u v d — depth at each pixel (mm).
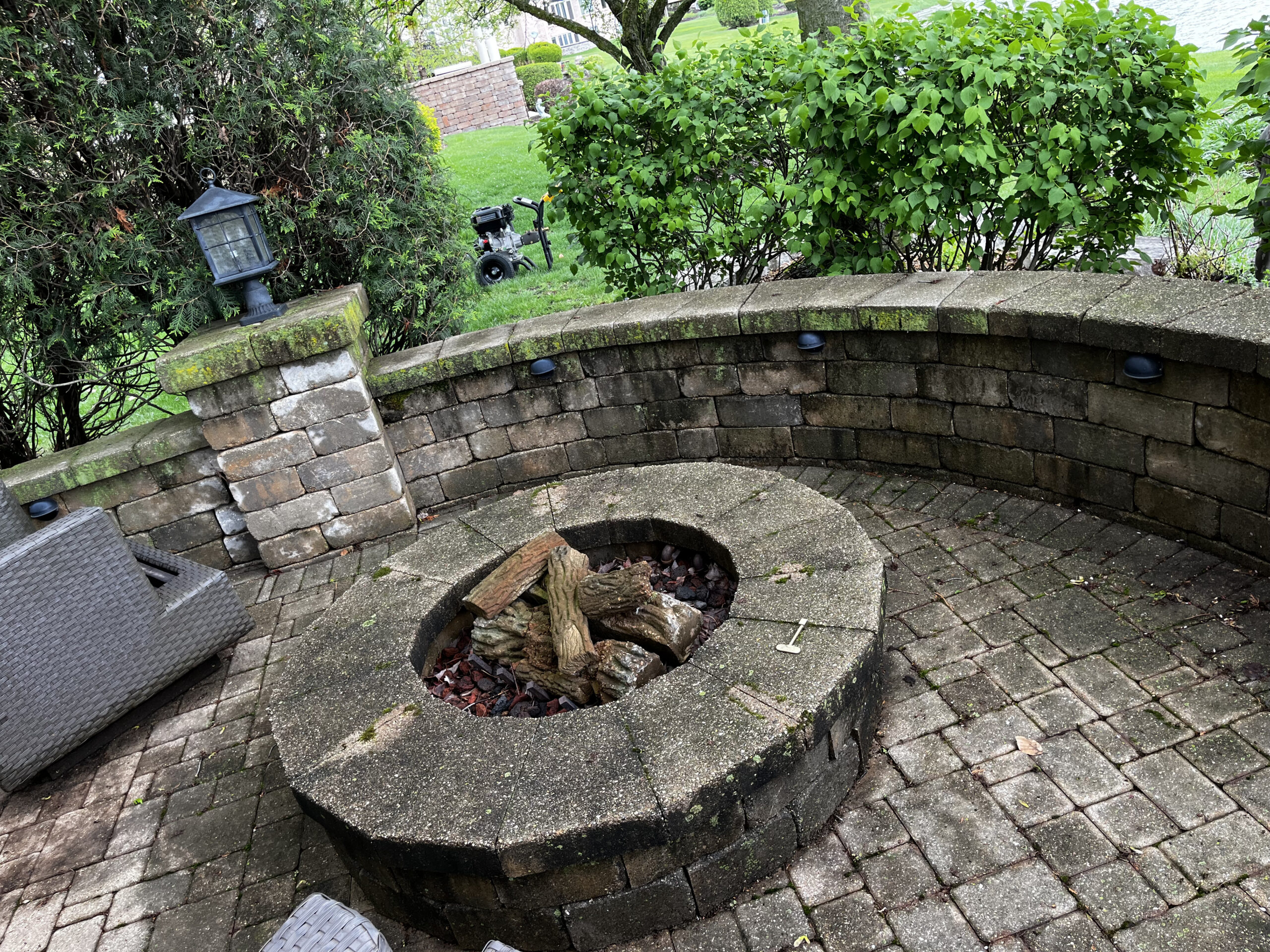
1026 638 3293
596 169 5348
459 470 5312
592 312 5156
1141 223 4699
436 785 2602
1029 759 2816
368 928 1956
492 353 4938
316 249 5562
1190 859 2406
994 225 4480
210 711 4020
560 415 5203
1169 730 2791
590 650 3141
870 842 2686
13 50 4512
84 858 3322
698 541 3641
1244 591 3236
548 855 2383
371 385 4977
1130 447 3604
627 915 2553
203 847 3260
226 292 5129
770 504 3674
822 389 4656
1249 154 4121
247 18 5016
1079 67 4246
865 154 4562
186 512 4984
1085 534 3775
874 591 3018
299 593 4793
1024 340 3820
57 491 4652
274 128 5160
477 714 3248
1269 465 3100
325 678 3184
